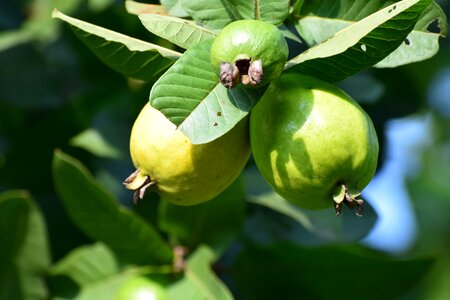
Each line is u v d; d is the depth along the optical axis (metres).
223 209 1.06
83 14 1.15
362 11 0.92
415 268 1.07
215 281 1.03
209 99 0.85
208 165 0.89
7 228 1.07
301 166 0.86
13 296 1.08
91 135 1.12
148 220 1.13
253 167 1.11
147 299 1.04
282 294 1.11
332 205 0.88
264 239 1.12
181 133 0.89
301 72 0.89
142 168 0.90
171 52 0.90
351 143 0.86
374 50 0.87
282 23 0.92
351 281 1.09
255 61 0.84
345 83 1.14
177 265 1.06
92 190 1.03
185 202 0.91
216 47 0.84
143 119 0.90
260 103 0.88
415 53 0.92
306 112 0.87
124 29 1.14
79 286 1.08
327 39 0.87
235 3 0.89
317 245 1.12
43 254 1.08
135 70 0.91
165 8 0.93
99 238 1.05
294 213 1.08
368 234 1.09
